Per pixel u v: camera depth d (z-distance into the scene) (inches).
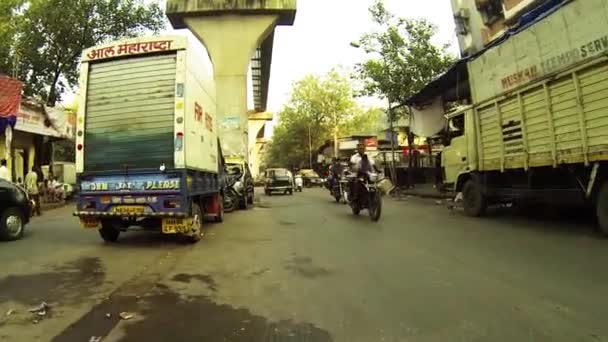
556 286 201.2
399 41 925.8
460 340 145.4
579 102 322.3
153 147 333.1
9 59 927.0
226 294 202.5
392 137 998.4
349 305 183.6
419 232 372.2
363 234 369.7
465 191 488.1
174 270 252.5
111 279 232.5
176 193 327.0
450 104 832.9
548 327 154.0
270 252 300.8
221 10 1246.3
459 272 232.1
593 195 325.4
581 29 316.5
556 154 348.5
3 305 187.6
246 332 155.6
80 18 970.1
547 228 364.2
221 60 1253.1
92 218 343.3
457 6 785.6
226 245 332.8
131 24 1024.2
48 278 235.1
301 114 2309.3
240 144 1228.5
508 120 410.9
